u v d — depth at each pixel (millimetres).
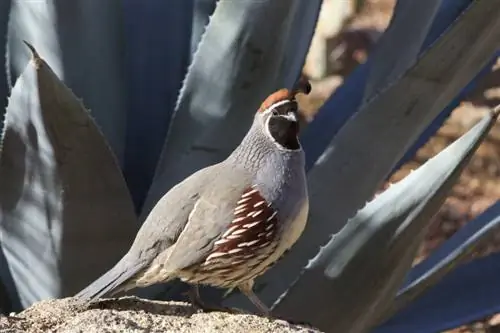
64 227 9023
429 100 9469
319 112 11211
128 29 10930
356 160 9688
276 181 7562
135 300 7871
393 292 9695
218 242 7449
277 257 7789
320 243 9883
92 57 9883
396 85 9414
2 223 9336
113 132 10258
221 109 9758
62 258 9219
